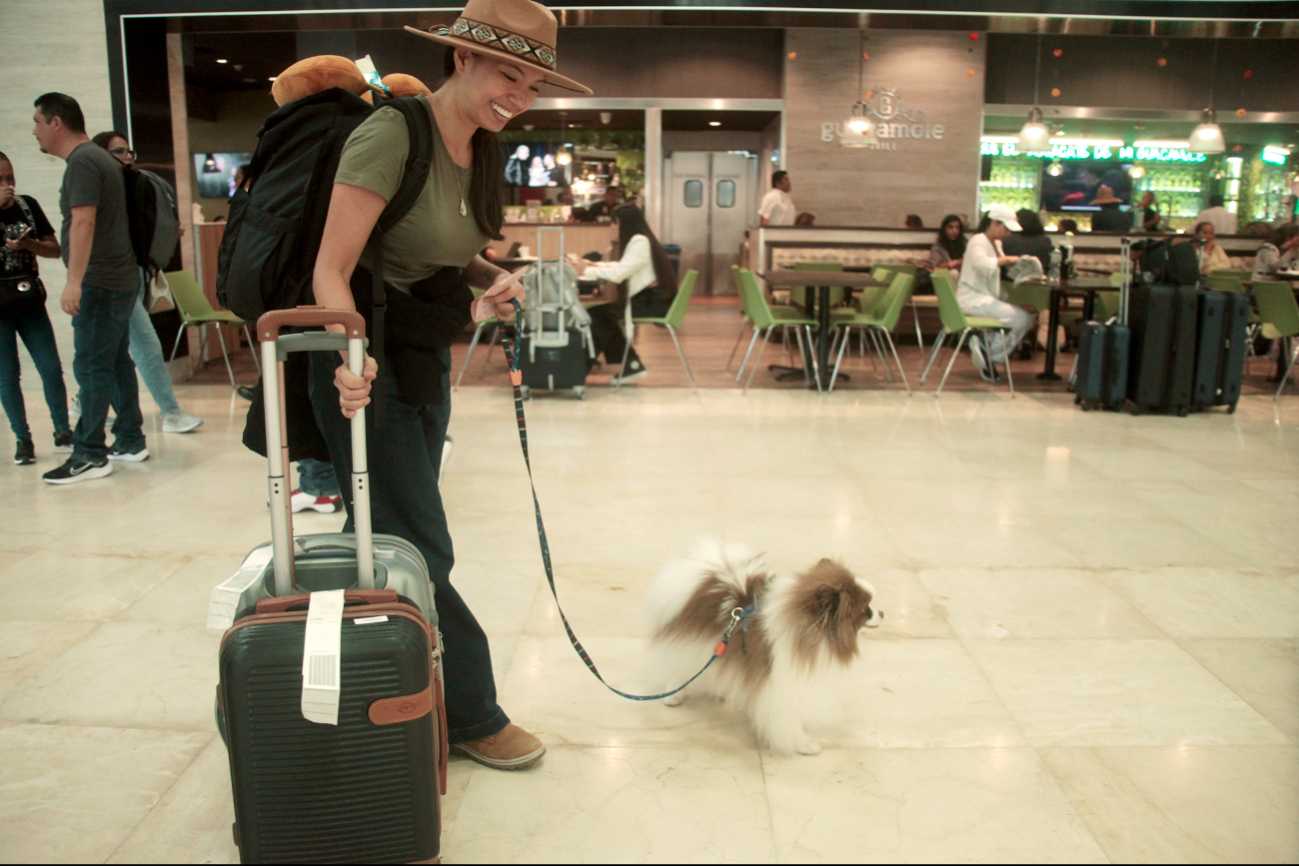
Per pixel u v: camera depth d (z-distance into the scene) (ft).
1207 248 28.91
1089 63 38.27
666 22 19.44
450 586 6.02
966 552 10.78
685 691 7.30
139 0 19.06
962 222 30.55
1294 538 11.31
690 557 7.04
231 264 5.44
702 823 5.73
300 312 4.51
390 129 5.09
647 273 20.79
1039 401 20.22
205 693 7.32
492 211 5.74
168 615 8.80
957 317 20.26
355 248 5.08
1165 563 10.46
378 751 4.61
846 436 16.62
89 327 12.85
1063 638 8.51
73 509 11.95
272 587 4.83
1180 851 5.49
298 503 11.89
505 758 6.25
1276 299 20.04
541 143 43.04
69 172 12.10
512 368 5.91
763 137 45.16
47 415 17.61
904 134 37.50
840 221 38.04
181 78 21.91
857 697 7.39
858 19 19.40
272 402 4.59
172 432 16.28
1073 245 30.37
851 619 6.33
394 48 33.81
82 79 19.29
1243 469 14.58
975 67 37.09
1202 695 7.45
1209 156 41.52
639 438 16.25
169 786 6.05
